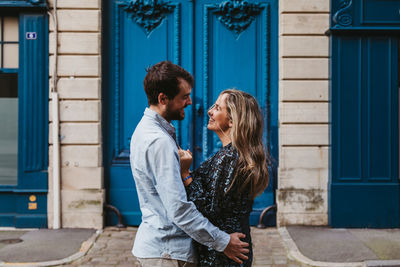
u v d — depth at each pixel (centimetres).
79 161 552
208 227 181
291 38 550
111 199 573
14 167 566
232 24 572
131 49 574
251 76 576
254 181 190
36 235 517
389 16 540
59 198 549
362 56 549
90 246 481
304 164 554
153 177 187
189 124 574
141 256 192
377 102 552
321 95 552
